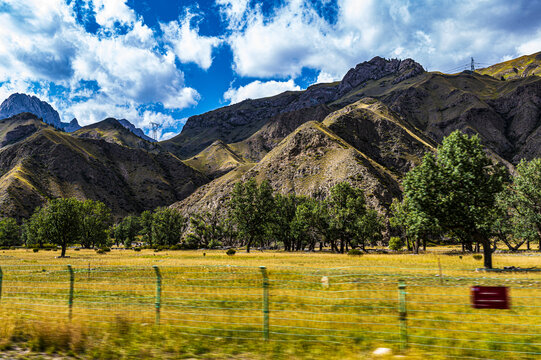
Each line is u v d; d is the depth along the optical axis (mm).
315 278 18688
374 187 134500
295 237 86125
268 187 82375
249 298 13203
